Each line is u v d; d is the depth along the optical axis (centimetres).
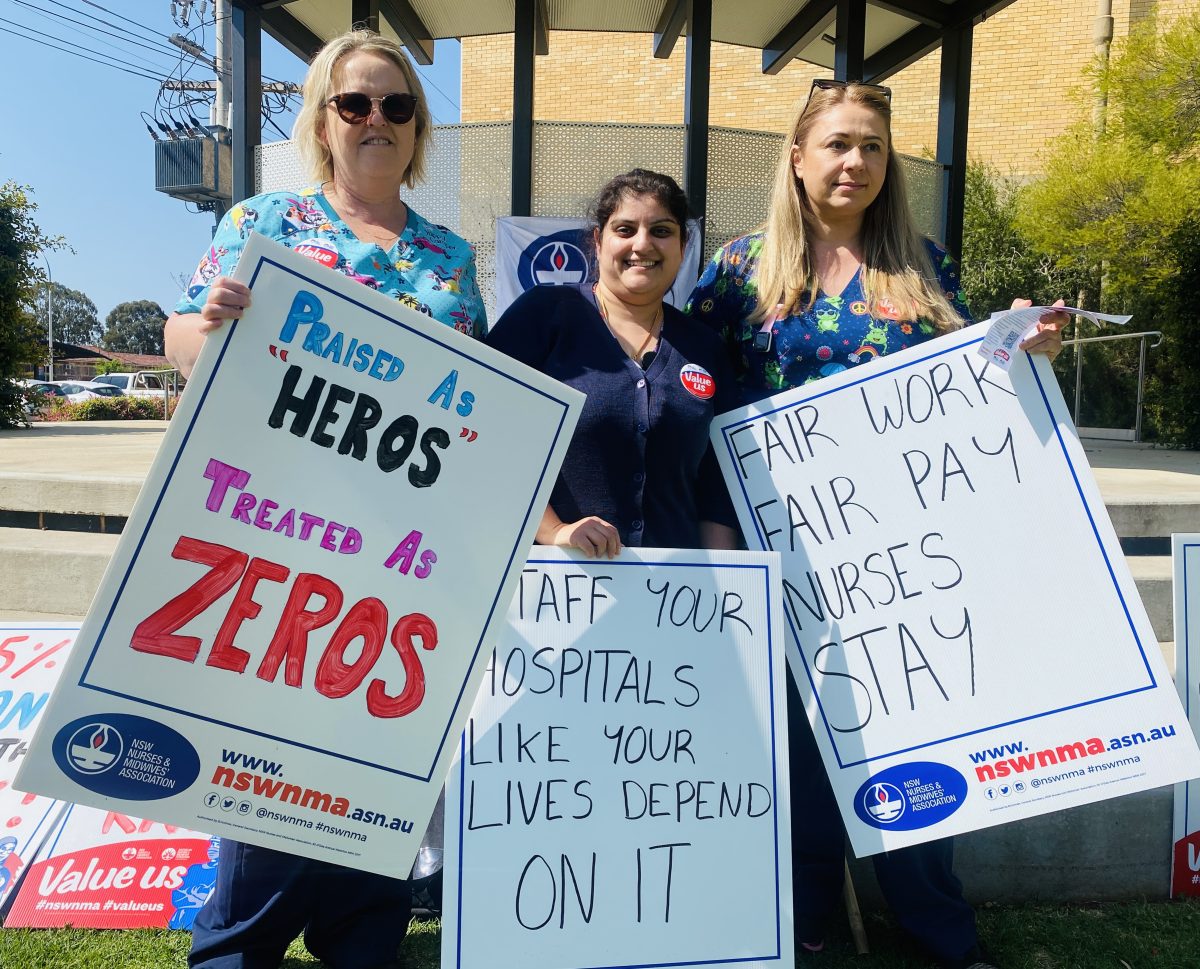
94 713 144
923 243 213
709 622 180
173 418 147
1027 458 187
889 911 230
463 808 166
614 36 1292
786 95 1290
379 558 159
